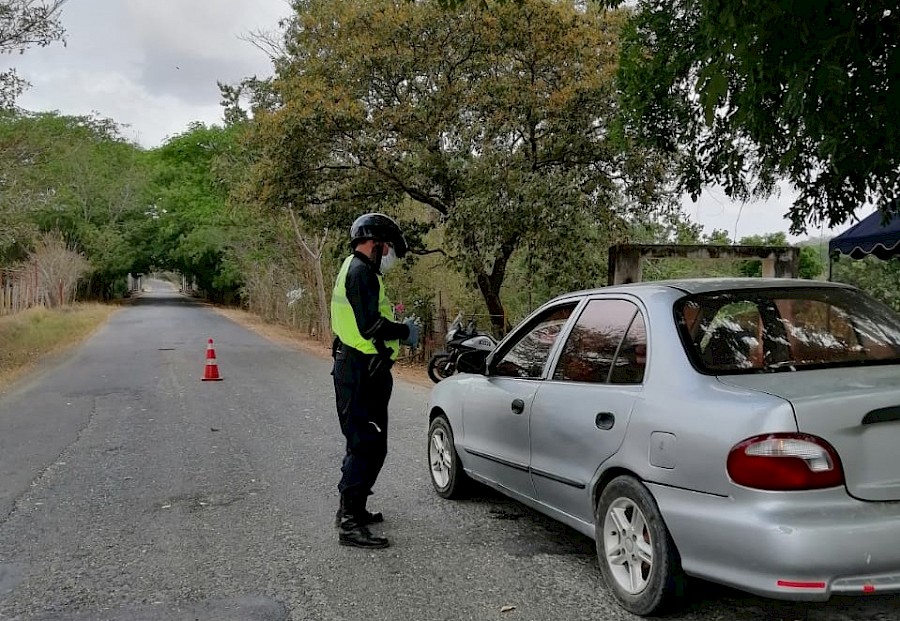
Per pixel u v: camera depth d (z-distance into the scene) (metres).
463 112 15.52
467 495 6.21
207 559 4.95
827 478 3.18
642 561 3.88
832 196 6.58
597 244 14.57
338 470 7.36
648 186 15.14
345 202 17.89
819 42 5.12
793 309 4.17
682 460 3.55
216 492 6.61
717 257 10.59
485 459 5.46
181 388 13.80
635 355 4.14
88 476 7.22
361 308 4.99
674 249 10.52
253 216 26.86
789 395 3.33
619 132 9.05
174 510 6.08
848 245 9.48
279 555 5.01
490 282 17.09
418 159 16.19
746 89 5.75
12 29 16.02
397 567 4.75
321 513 5.95
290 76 16.61
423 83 15.82
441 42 15.20
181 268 73.25
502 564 4.76
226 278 58.66
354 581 4.53
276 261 35.00
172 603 4.25
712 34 5.61
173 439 9.01
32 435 9.40
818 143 6.14
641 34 8.23
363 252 5.16
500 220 14.02
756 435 3.26
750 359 3.85
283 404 11.79
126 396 12.78
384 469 7.33
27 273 38.50
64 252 46.75
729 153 7.79
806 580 3.13
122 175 62.78
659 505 3.68
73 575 4.70
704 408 3.52
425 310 19.55
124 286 77.69
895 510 3.23
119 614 4.11
